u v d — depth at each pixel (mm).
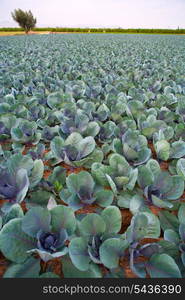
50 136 2779
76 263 1243
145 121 2904
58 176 1991
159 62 9125
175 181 1804
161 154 2324
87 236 1388
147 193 1792
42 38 23562
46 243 1337
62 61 8234
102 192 1750
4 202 1832
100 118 3242
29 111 3322
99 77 6156
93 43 17938
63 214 1366
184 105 3615
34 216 1324
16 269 1284
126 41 20922
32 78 5480
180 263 1432
